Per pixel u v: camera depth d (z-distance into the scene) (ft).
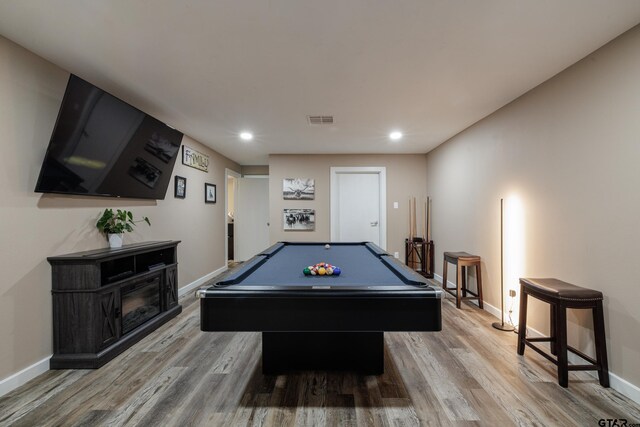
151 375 6.85
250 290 5.03
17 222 6.37
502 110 9.99
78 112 7.00
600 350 6.28
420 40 6.08
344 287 5.14
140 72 7.46
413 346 8.29
